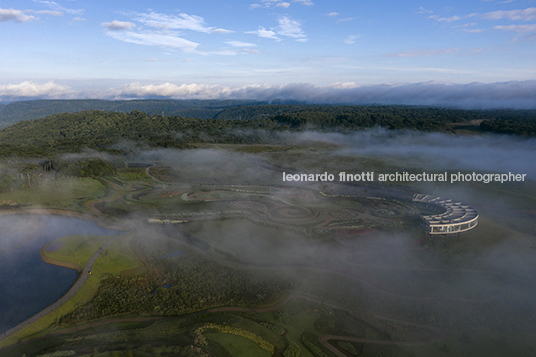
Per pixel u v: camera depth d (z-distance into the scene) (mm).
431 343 74375
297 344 73125
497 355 70500
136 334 74562
